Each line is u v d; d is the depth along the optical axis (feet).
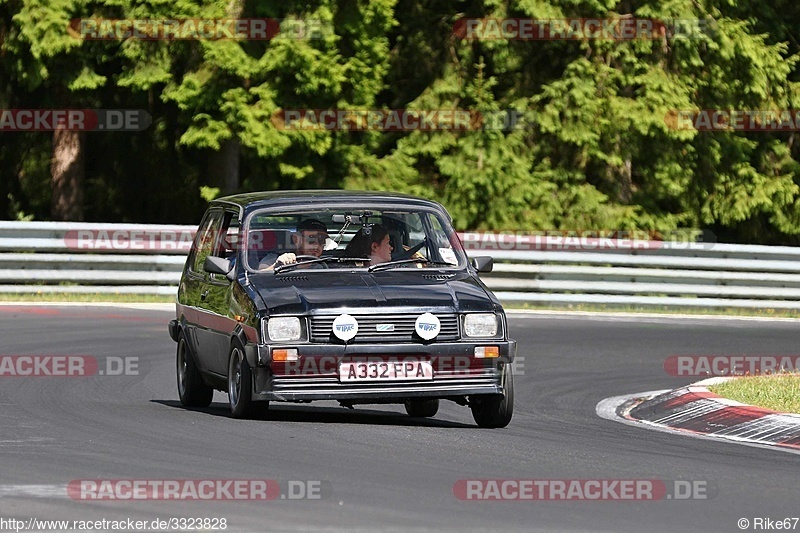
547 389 165.58
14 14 318.65
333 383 125.08
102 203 397.39
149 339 204.44
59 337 203.72
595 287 273.13
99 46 323.78
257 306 127.75
